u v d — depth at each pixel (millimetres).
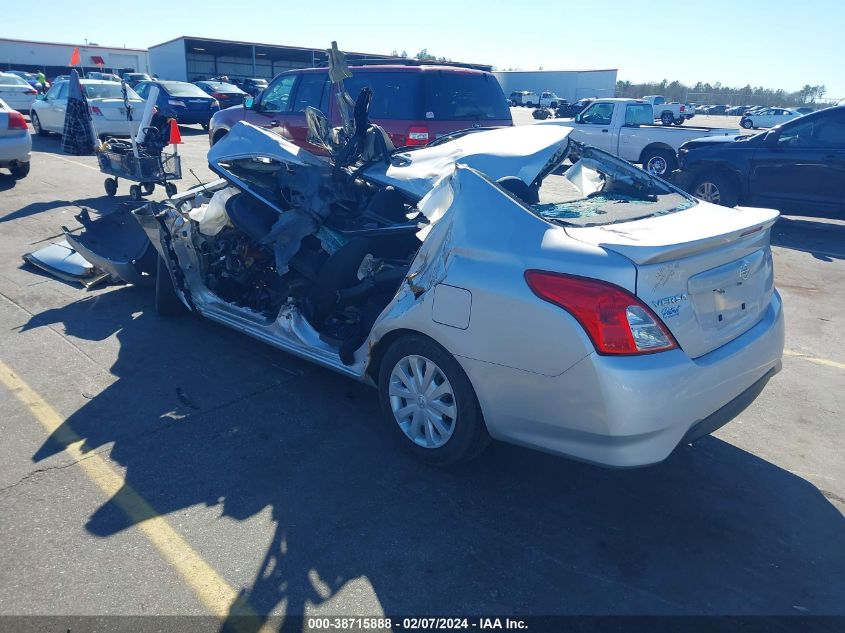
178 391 4395
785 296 6734
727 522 3184
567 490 3420
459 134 5012
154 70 43750
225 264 5008
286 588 2713
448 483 3449
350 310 4293
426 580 2775
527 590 2734
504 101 9414
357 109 4316
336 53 4469
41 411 4082
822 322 6004
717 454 3785
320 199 4254
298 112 10008
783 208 9570
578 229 3021
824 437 3988
